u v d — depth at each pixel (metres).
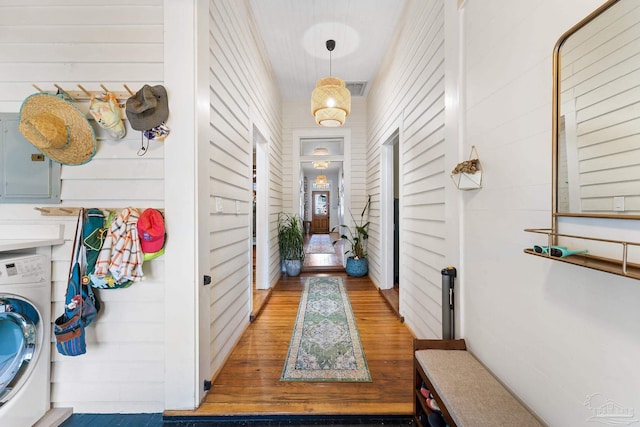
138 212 1.60
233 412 1.57
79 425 1.54
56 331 1.42
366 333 2.58
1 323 1.38
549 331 1.02
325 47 3.38
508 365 1.23
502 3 1.27
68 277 1.60
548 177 1.02
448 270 1.64
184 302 1.59
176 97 1.60
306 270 5.00
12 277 1.38
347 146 5.01
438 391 1.19
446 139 1.80
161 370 1.63
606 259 0.79
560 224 0.96
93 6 1.64
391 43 3.24
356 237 4.89
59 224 1.62
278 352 2.23
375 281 4.18
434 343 1.55
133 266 1.51
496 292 1.32
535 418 1.03
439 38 1.98
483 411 1.05
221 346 2.02
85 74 1.64
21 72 1.64
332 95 2.70
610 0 0.77
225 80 2.10
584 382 0.88
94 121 1.64
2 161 1.60
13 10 1.64
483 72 1.43
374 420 1.56
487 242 1.39
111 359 1.63
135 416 1.61
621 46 0.76
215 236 1.91
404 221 2.83
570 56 0.90
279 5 2.67
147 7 1.63
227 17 2.14
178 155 1.60
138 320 1.63
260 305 3.16
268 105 3.73
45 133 1.44
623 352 0.77
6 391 1.38
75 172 1.63
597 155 0.82
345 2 2.63
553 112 0.96
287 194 5.04
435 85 2.05
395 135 3.32
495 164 1.34
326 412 1.57
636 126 0.72
